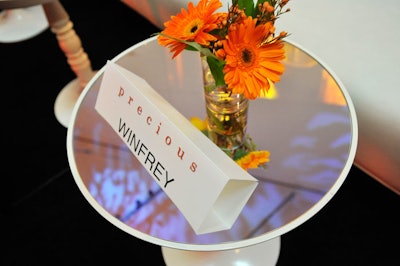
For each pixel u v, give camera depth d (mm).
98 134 833
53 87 1499
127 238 1089
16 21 1686
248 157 771
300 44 957
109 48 1599
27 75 1549
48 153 1304
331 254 1027
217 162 599
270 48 577
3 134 1367
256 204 704
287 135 795
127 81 714
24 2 945
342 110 810
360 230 1061
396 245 1029
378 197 1116
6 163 1287
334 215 1090
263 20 583
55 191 1203
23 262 1076
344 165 730
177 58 957
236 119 741
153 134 672
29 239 1113
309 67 885
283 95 854
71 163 782
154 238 673
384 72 888
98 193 739
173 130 638
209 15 573
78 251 1081
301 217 677
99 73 935
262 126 815
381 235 1048
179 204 631
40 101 1457
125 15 1727
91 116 862
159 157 661
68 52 1290
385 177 978
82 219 1136
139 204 723
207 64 647
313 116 812
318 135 784
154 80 915
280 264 1020
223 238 664
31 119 1404
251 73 565
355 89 884
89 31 1675
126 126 729
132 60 957
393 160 895
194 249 656
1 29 1674
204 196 592
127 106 721
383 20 969
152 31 1644
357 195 1123
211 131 795
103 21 1713
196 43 550
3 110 1438
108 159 792
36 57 1610
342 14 994
